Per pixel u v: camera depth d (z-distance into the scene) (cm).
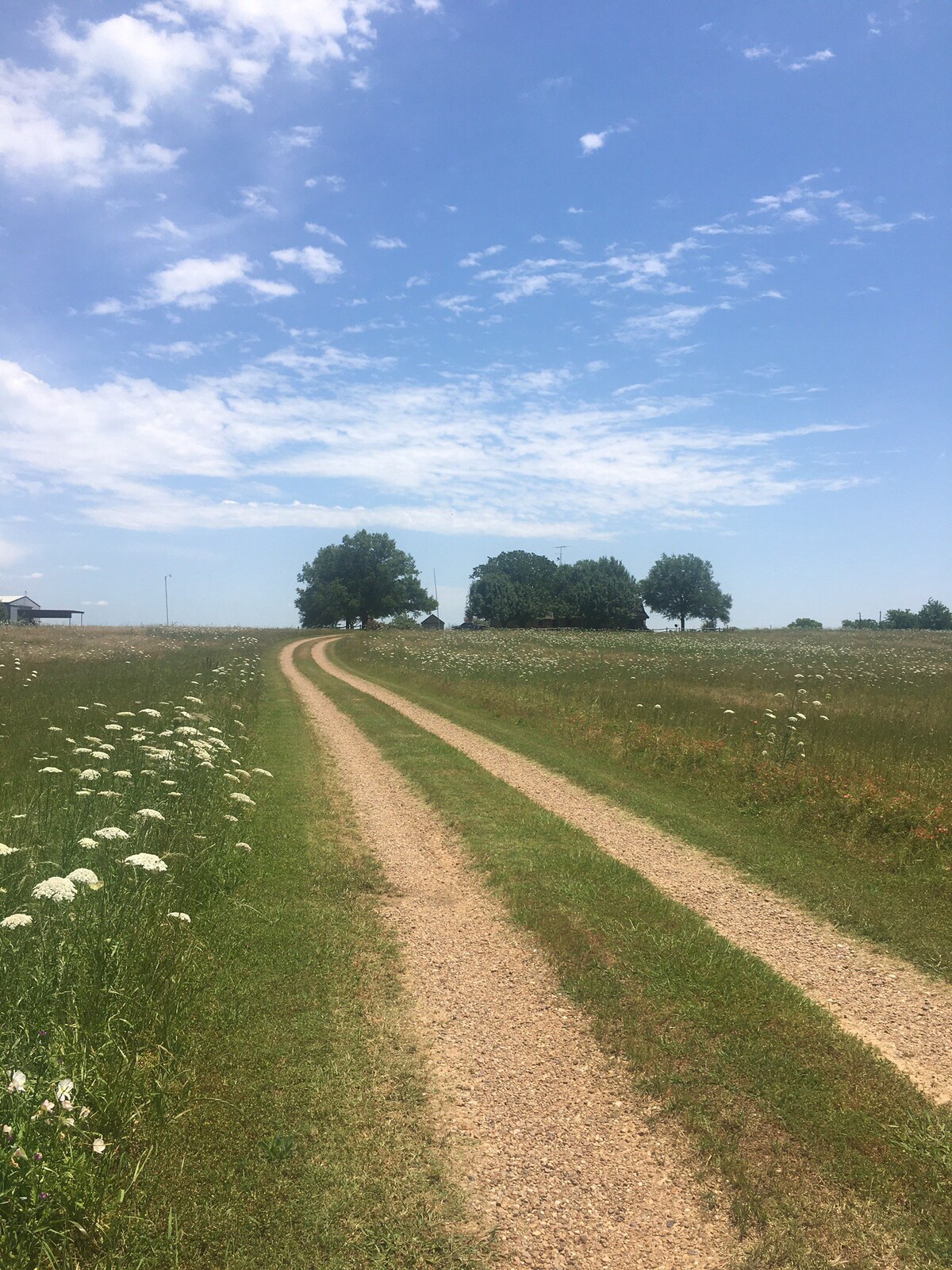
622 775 1366
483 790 1247
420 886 839
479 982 620
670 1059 509
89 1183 346
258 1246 340
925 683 2670
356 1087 464
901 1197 387
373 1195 377
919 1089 486
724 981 616
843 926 754
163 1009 505
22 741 1301
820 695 2245
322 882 817
